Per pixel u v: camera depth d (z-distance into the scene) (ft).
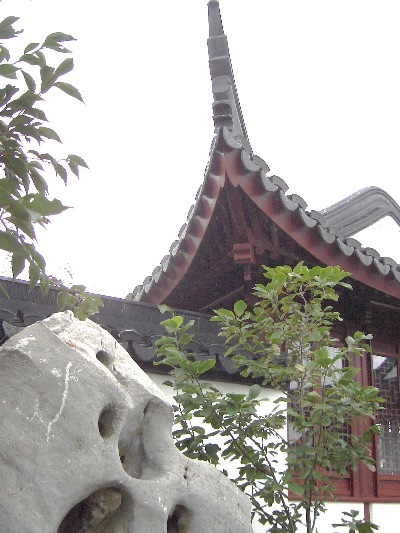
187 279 24.31
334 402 16.44
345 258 22.03
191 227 21.56
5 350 9.86
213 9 19.75
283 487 16.02
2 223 7.58
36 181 8.98
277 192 19.75
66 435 9.71
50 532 9.11
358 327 26.63
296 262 22.12
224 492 11.76
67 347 10.42
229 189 19.61
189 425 19.31
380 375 27.30
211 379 19.97
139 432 11.39
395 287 23.76
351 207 31.07
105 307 19.38
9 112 8.68
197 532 11.06
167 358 15.96
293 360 17.25
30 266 8.26
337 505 23.59
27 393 9.65
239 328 17.61
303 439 16.75
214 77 19.51
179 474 11.24
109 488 10.26
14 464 9.15
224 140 18.83
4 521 8.81
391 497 25.39
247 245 20.88
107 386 10.58
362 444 16.97
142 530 10.20
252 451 16.67
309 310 17.21
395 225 33.22
